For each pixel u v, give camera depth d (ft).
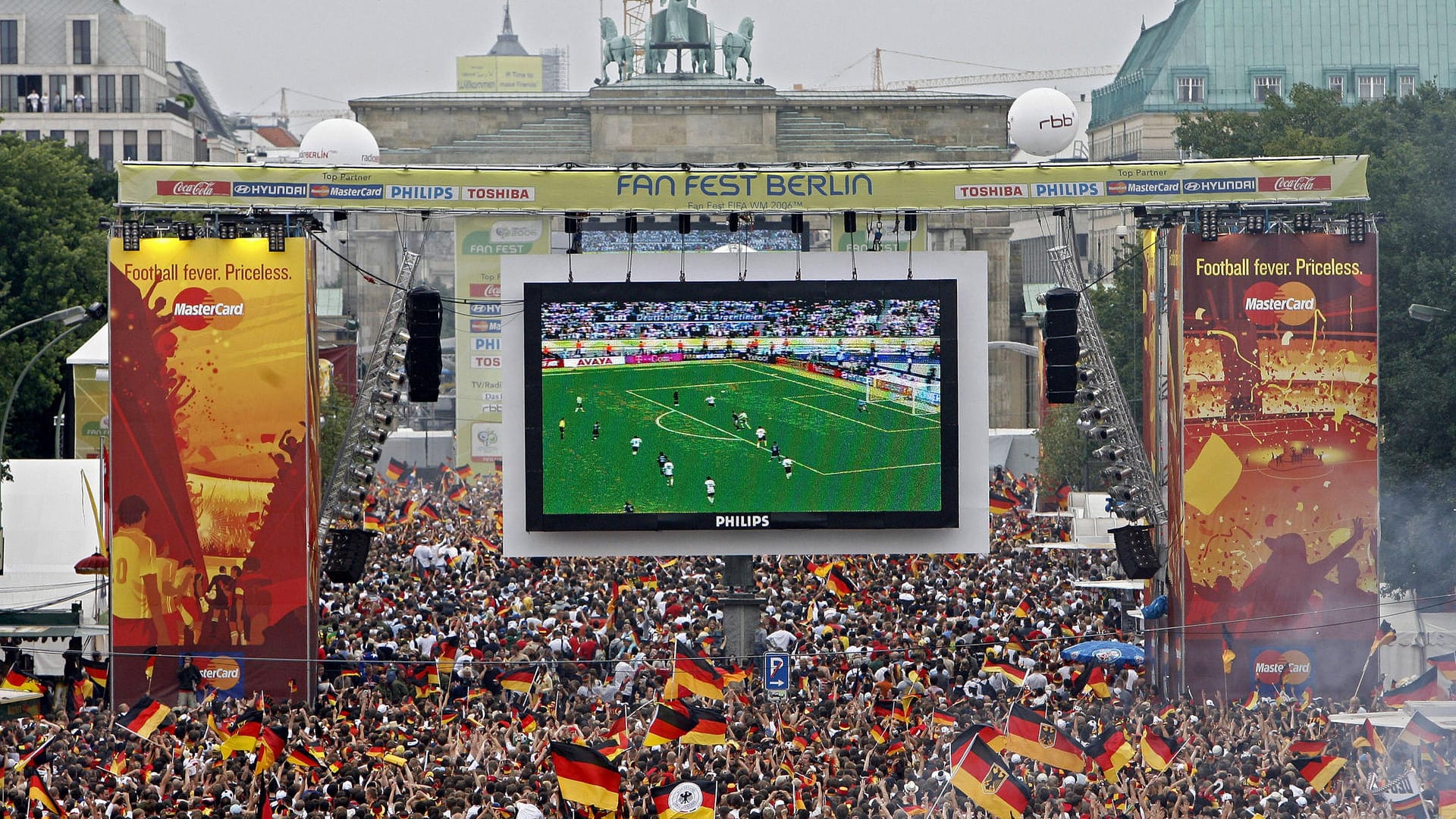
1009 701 152.97
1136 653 173.99
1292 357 177.58
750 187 180.75
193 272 174.91
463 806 105.91
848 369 179.83
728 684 162.09
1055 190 181.16
